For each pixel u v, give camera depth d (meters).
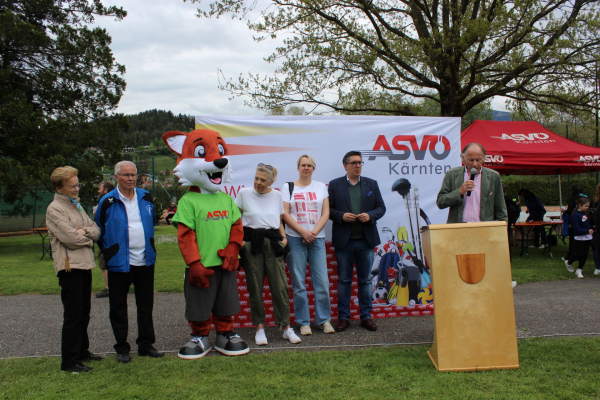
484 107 14.82
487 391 3.06
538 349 3.91
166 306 6.05
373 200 4.85
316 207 4.68
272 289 4.44
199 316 3.92
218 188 4.02
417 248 5.42
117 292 3.80
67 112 14.81
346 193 4.81
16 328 5.00
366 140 5.36
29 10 14.69
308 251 4.75
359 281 4.85
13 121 13.01
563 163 8.98
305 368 3.56
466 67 11.56
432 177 5.49
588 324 4.77
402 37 11.77
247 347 4.09
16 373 3.53
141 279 3.94
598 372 3.36
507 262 3.60
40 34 13.43
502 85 11.94
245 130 5.19
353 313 5.27
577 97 12.16
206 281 3.84
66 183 3.61
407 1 12.48
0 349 4.29
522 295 6.26
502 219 4.35
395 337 4.50
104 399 3.02
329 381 3.28
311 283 5.22
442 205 4.42
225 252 3.97
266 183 4.41
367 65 11.97
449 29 10.72
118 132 15.48
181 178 3.98
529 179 21.97
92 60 15.01
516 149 9.04
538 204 11.16
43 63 14.69
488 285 3.58
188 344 3.97
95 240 3.69
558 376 3.30
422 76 12.09
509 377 3.31
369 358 3.78
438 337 3.51
